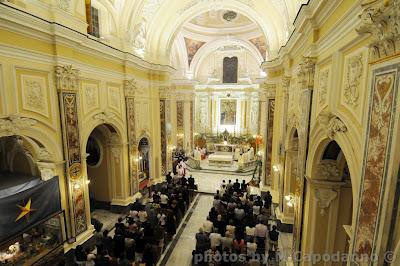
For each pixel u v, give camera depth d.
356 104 2.77
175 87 17.44
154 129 11.12
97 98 7.25
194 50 17.23
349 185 4.34
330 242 4.54
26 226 5.23
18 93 4.89
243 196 9.23
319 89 4.26
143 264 5.55
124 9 8.21
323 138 3.84
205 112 20.77
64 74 5.82
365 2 2.30
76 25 6.20
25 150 5.98
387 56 1.90
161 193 9.53
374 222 2.04
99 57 7.25
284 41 8.66
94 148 9.37
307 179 4.72
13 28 4.65
